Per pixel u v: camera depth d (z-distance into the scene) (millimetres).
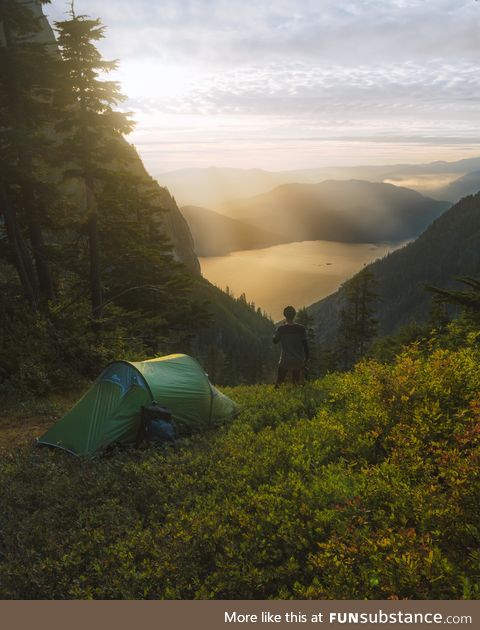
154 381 9227
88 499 6629
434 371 7445
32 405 12211
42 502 6566
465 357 7898
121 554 4809
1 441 9742
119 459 7996
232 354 132875
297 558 4531
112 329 22875
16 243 19969
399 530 4258
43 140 19344
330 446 6961
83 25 20000
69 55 20656
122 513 6008
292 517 4961
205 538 4887
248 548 4625
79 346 16500
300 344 12133
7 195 19625
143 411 8750
